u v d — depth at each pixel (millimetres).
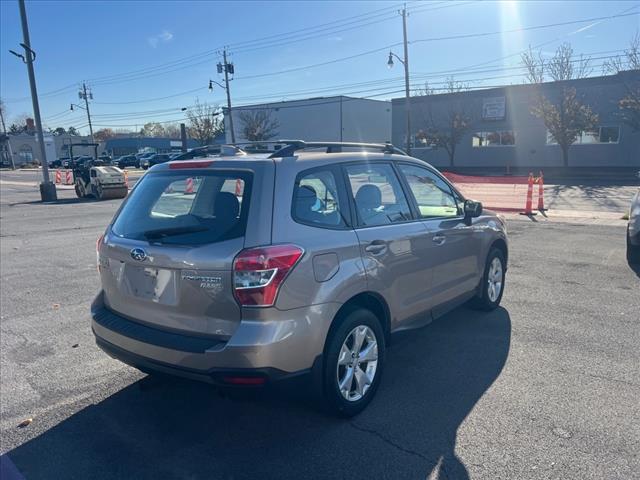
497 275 5777
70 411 3719
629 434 3244
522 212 14891
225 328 2994
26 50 21609
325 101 51469
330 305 3236
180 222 3312
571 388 3881
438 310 4566
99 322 3600
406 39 36531
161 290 3230
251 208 3080
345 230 3496
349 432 3361
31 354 4770
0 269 8336
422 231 4207
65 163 67188
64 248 10250
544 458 3016
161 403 3822
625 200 18297
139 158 63688
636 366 4254
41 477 2967
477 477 2863
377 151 4410
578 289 6598
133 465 3064
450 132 42344
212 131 75375
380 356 3748
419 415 3547
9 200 23250
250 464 3041
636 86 33562
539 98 36125
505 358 4473
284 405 3748
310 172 3438
